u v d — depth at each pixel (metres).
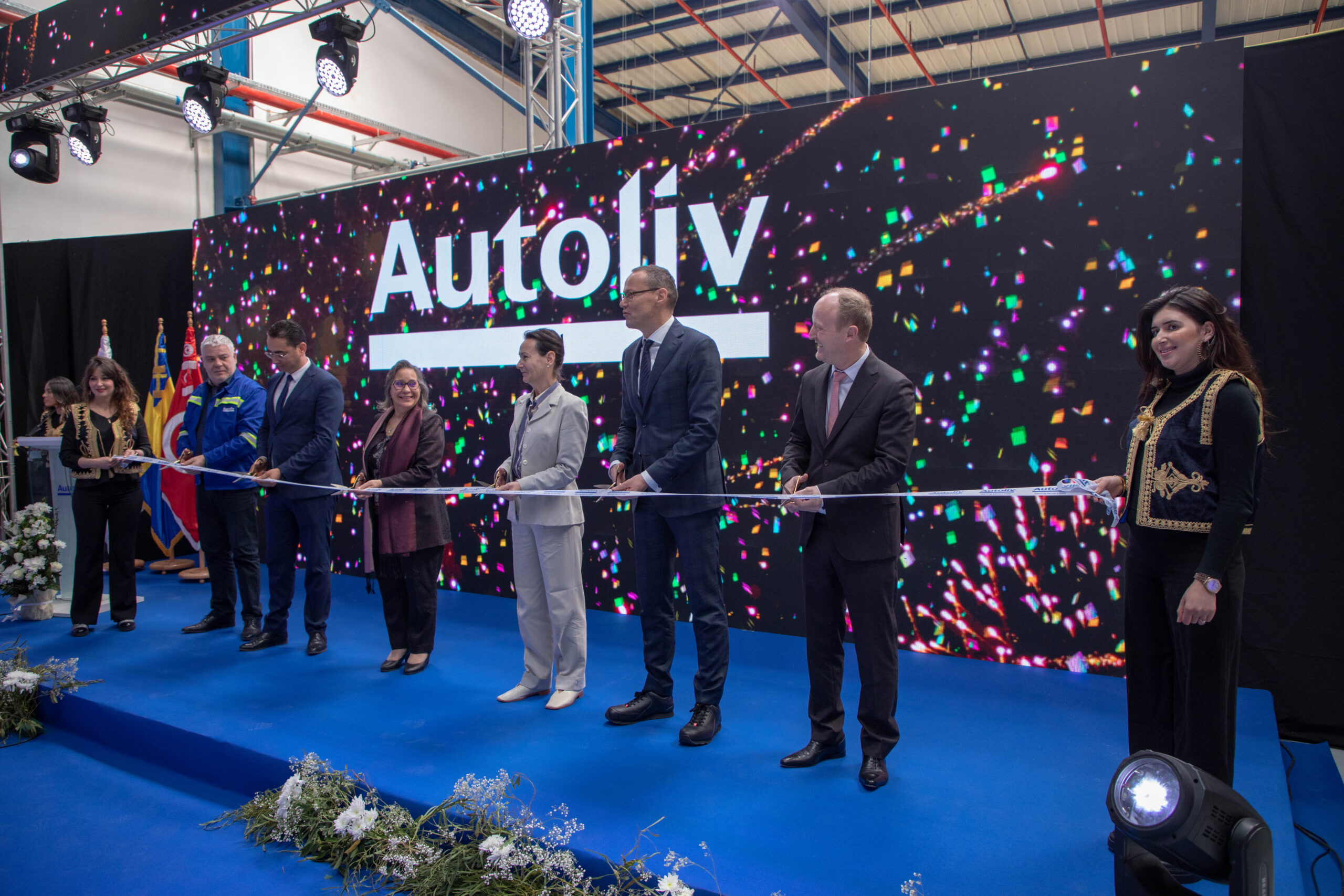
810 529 2.26
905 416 2.12
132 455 3.77
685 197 3.87
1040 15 8.22
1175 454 1.73
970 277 3.29
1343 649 2.85
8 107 6.23
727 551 3.82
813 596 2.28
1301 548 2.91
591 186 4.12
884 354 3.46
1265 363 2.96
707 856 1.83
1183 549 1.73
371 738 2.54
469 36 8.07
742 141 3.72
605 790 2.16
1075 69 3.08
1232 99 2.86
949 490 3.36
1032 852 1.84
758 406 3.72
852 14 8.30
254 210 5.35
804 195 3.60
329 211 5.04
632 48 9.40
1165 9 7.86
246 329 5.45
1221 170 2.89
